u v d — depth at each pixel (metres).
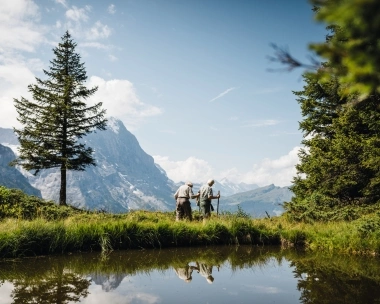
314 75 1.26
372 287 5.44
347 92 1.29
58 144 22.98
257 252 9.55
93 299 4.73
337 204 14.68
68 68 25.69
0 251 8.00
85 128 23.70
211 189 13.51
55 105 22.89
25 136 22.53
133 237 9.91
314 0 1.19
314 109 16.92
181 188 13.38
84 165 23.66
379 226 10.00
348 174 14.53
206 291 5.30
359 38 1.18
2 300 4.56
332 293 5.10
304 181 17.19
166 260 8.16
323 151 16.70
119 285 5.62
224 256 8.86
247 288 5.49
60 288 5.30
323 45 1.21
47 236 8.71
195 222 12.30
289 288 5.48
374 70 1.15
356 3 1.06
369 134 14.86
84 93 24.38
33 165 22.19
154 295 5.02
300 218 13.79
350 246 9.56
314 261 8.10
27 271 6.61
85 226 9.59
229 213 14.09
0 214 12.36
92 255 8.63
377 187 13.87
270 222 13.05
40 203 14.27
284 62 1.26
